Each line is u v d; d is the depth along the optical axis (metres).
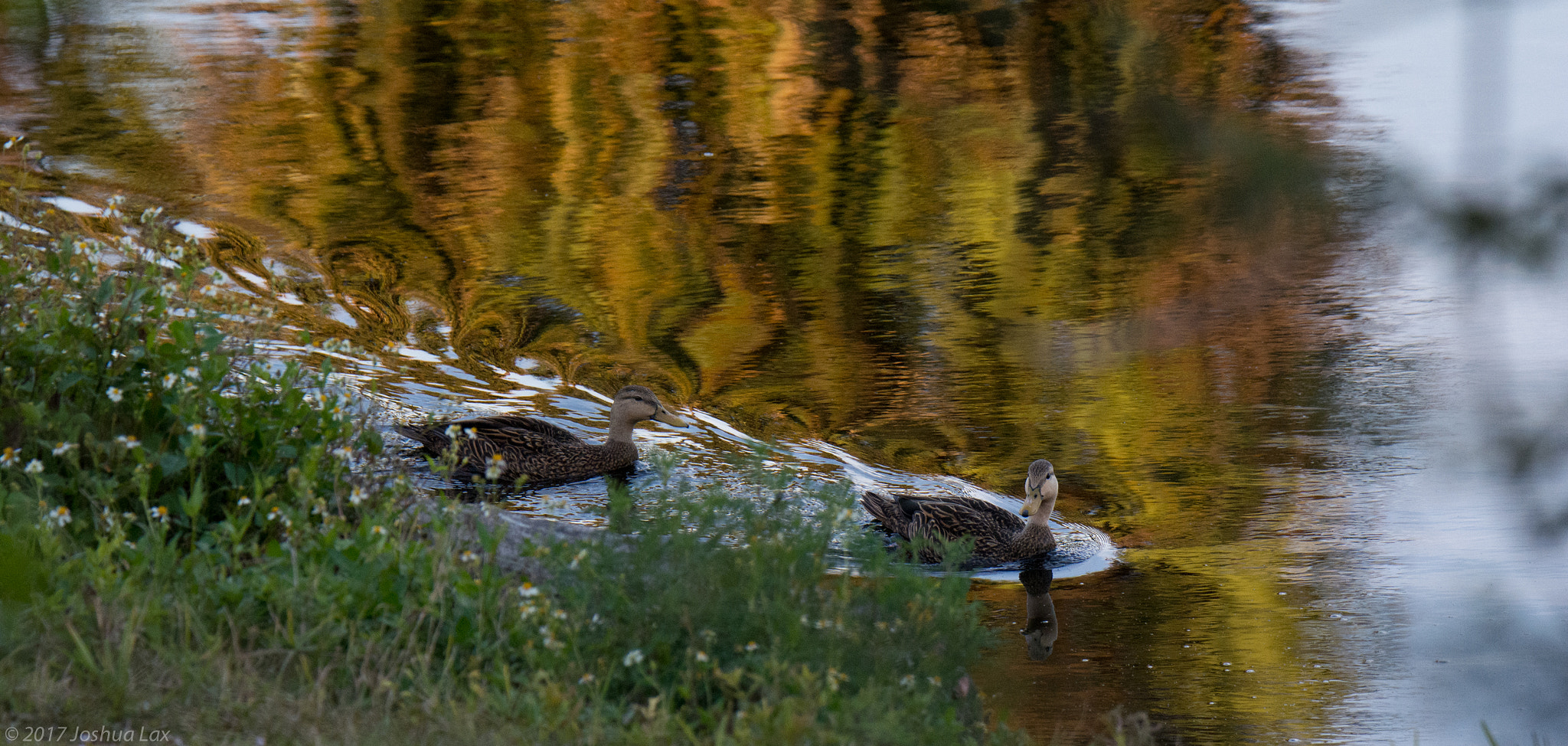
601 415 20.17
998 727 10.13
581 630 9.91
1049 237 28.00
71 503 10.61
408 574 9.96
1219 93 7.70
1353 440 18.70
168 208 28.12
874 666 9.73
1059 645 13.52
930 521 16.28
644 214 29.80
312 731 7.78
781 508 11.41
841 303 24.83
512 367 21.70
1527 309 21.12
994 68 36.09
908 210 30.00
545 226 28.92
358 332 22.33
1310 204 7.31
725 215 30.00
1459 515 16.22
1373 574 15.00
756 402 20.62
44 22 42.81
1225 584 15.05
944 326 23.53
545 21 46.25
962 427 19.86
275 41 44.03
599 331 23.30
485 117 37.06
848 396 20.73
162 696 7.93
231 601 9.27
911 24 37.53
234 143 33.84
